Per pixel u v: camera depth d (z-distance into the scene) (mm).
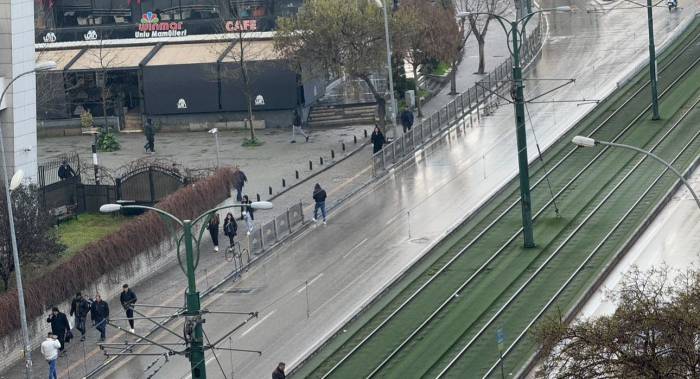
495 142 119938
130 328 82812
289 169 116375
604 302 81438
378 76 138000
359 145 123188
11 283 86688
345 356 76500
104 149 127000
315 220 101750
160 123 134625
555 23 165875
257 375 75000
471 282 87000
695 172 106688
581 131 120875
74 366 77938
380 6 130750
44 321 81438
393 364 75188
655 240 92125
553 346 61781
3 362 78000
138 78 136375
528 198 92312
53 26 140500
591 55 148250
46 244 87125
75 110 137625
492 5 146375
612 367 59750
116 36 140375
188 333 60000
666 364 58656
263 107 132125
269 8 135625
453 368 74000
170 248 94875
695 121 120000
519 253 91812
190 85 133125
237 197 104062
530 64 147875
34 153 103562
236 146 125750
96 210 103938
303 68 126938
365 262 92000
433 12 135500
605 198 102062
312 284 88625
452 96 138250
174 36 139250
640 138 116938
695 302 60844
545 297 83250
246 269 92812
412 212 102375
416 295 85312
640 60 143375
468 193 105875
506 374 72188
